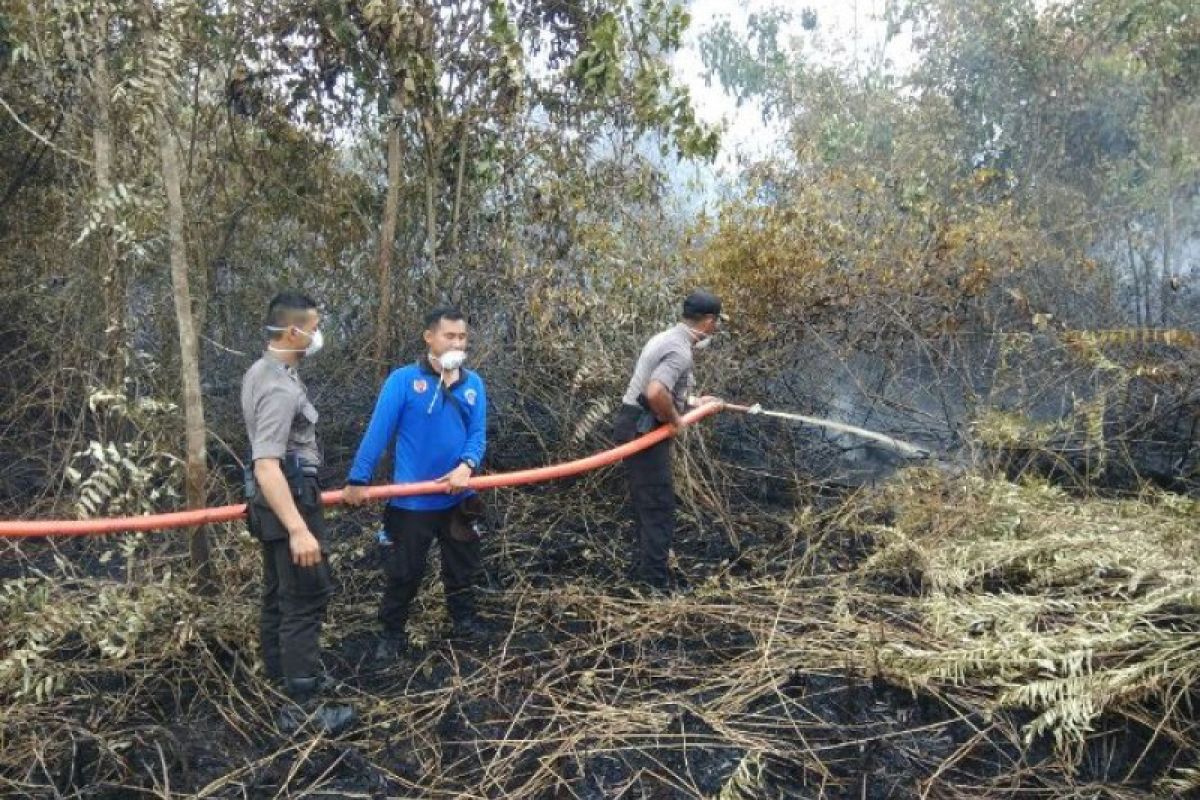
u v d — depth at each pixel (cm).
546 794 299
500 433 577
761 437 580
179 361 541
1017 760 313
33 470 532
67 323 536
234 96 562
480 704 346
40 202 574
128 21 388
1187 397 552
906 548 438
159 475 474
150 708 344
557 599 425
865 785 301
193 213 550
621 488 546
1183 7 770
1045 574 402
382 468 551
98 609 363
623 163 643
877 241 591
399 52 530
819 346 585
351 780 308
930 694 341
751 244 555
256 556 442
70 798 294
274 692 348
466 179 609
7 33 481
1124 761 313
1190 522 462
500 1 538
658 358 418
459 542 383
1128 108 827
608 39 559
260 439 316
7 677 336
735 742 319
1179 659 327
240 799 298
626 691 353
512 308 579
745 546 490
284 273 634
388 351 592
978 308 614
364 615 414
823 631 384
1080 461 572
